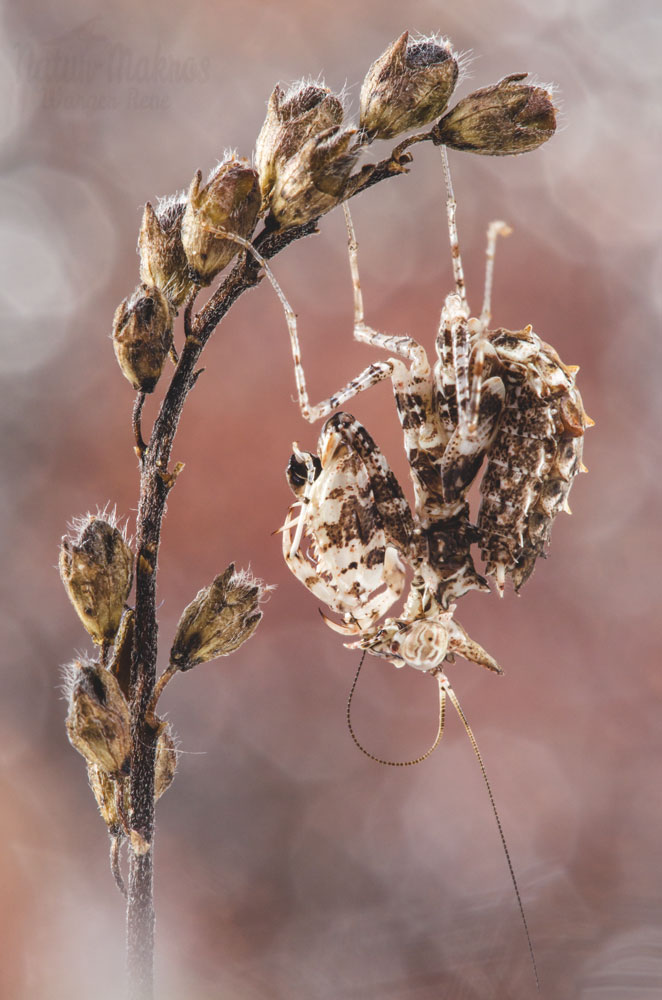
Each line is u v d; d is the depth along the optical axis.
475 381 0.27
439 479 0.27
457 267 0.27
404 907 0.38
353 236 0.28
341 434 0.27
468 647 0.28
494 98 0.27
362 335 0.28
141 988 0.26
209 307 0.26
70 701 0.26
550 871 0.39
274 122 0.27
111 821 0.26
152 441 0.26
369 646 0.28
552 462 0.27
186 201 0.27
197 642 0.26
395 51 0.27
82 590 0.26
